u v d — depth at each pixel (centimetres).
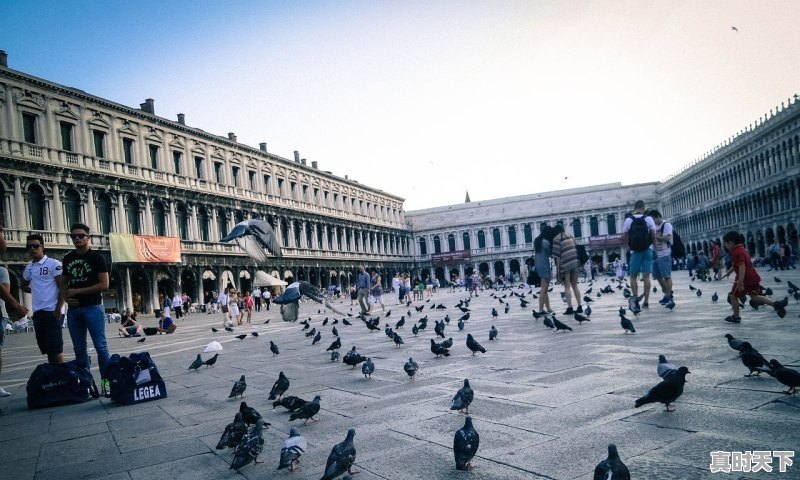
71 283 1009
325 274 8088
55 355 1021
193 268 5488
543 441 506
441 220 11938
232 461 541
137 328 2747
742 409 543
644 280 1661
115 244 4519
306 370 1094
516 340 1220
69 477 531
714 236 8638
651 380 700
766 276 3206
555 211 11256
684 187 9856
